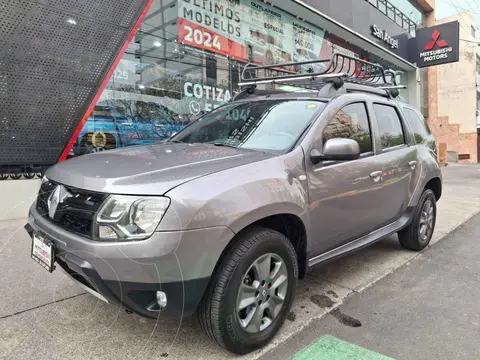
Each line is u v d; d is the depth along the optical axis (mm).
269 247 2422
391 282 3629
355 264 4094
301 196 2637
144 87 7277
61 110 6078
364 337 2656
